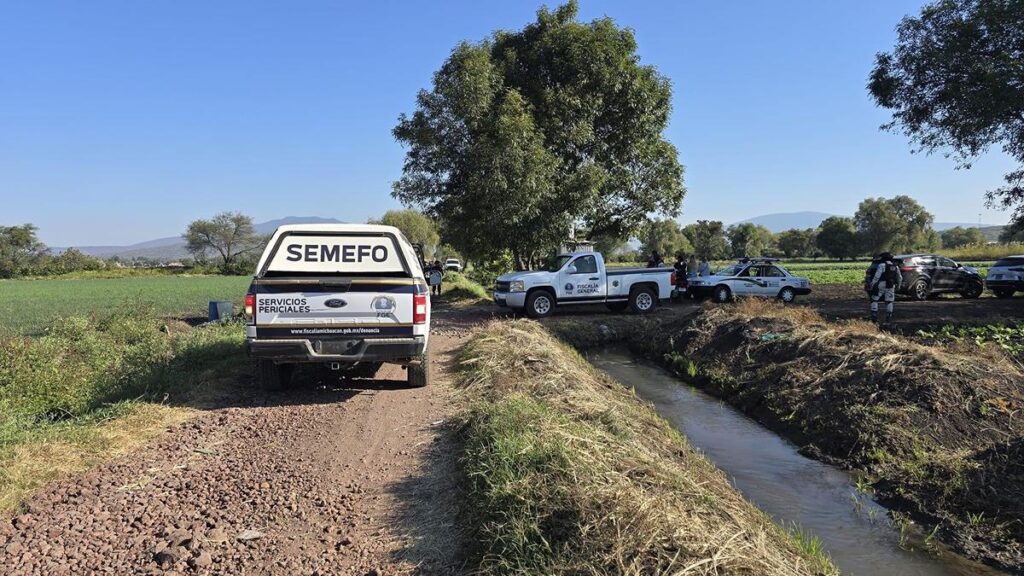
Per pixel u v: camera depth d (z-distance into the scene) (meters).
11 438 5.03
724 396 10.11
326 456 5.34
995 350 9.12
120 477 4.75
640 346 14.80
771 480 6.29
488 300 22.70
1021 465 5.48
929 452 6.37
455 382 8.28
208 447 5.54
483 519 3.79
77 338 10.23
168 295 32.12
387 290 7.07
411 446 5.61
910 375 7.60
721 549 3.35
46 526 3.87
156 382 7.58
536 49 20.05
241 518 4.09
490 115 18.14
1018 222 22.94
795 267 54.22
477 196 18.78
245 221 99.12
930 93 19.97
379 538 3.83
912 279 21.92
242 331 11.97
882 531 5.13
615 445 5.03
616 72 19.95
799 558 4.11
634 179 21.80
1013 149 19.83
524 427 5.05
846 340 9.66
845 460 6.78
